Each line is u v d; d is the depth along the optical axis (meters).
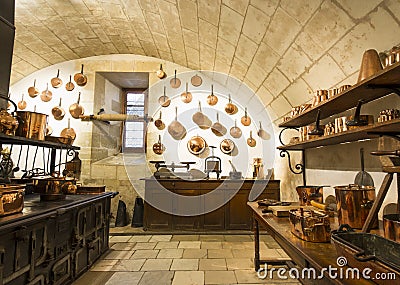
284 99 3.35
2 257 1.32
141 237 3.69
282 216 1.90
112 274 2.37
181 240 3.54
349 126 1.59
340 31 1.79
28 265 1.54
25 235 1.48
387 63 1.25
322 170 2.58
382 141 1.68
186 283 2.19
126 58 4.88
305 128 2.33
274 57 2.74
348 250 0.88
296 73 2.65
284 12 2.06
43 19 3.56
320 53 2.13
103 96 5.04
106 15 3.50
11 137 1.86
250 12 2.32
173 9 2.94
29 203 2.04
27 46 4.10
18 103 4.71
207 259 2.78
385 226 1.16
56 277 1.86
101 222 2.77
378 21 1.50
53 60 4.67
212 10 2.61
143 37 4.04
